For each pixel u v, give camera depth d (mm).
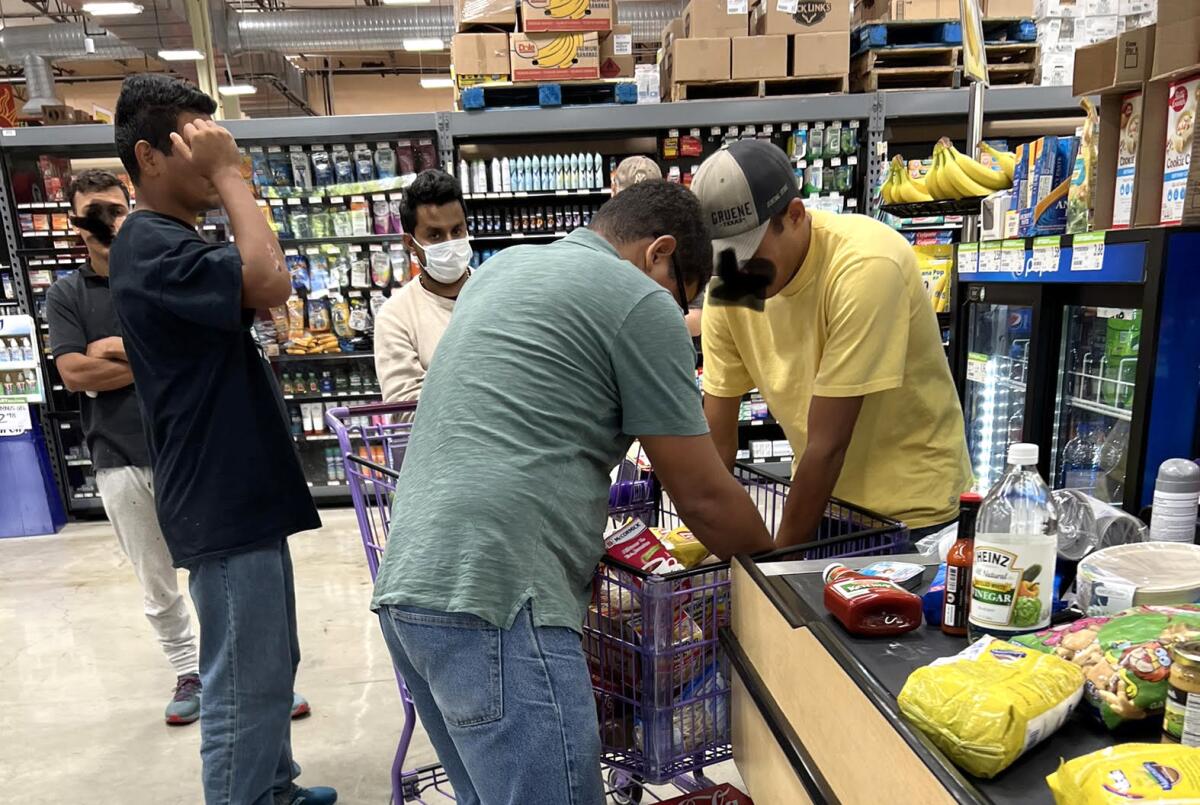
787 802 1104
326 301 5141
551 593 1084
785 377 1678
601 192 4828
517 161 4762
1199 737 680
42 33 8867
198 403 1616
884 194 2604
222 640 1692
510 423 1104
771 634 1115
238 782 1723
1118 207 1612
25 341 4719
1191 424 1487
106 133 4660
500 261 1271
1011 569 896
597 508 1188
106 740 2621
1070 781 621
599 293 1146
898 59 4680
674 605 1294
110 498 2609
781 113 4438
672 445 1161
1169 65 1414
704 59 4441
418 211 2504
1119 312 1975
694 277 1331
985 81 2373
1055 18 4398
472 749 1081
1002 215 2092
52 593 3912
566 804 1059
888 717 770
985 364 2287
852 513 1555
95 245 2668
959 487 1666
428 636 1067
